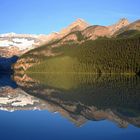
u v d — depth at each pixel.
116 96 74.06
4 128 37.62
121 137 32.34
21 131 35.84
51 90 98.94
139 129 35.84
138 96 73.31
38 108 55.69
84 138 32.41
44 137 32.94
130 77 192.38
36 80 180.12
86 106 57.06
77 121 41.75
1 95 83.38
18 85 128.88
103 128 36.81
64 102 64.56
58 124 39.94
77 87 109.00
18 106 59.00
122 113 47.59
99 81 148.38
